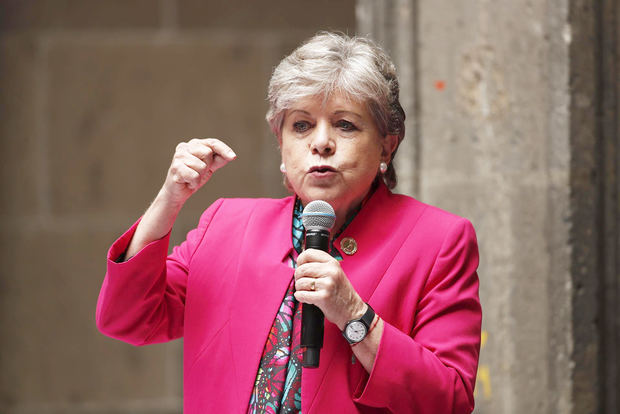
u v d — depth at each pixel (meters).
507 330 9.48
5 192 16.97
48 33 16.91
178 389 17.25
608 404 8.52
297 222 5.85
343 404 5.14
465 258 5.48
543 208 8.73
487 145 9.77
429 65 10.93
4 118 16.91
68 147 16.98
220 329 5.52
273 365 5.28
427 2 10.91
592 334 8.51
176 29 17.11
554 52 8.52
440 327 5.29
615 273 8.48
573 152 8.42
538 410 8.95
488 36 9.68
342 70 5.25
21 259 17.02
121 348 17.17
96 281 17.08
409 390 4.96
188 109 17.11
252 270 5.56
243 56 17.25
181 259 6.17
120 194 17.03
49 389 17.05
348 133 5.34
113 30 17.00
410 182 11.15
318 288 4.83
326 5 17.39
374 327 5.01
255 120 17.22
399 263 5.42
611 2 8.39
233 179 17.11
